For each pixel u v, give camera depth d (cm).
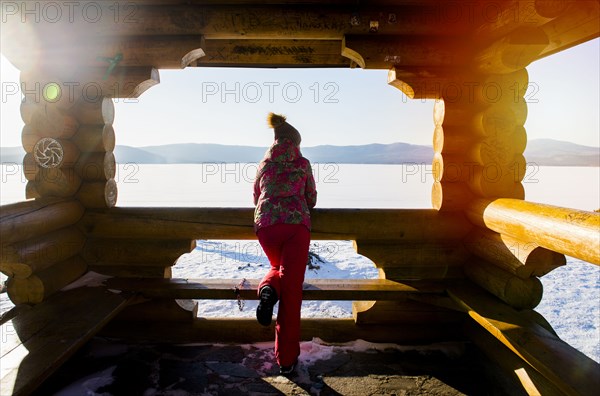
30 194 328
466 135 336
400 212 345
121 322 343
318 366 300
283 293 269
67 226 332
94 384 271
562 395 225
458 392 269
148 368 295
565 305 650
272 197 279
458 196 342
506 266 282
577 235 197
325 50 395
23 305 289
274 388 270
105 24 316
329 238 344
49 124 313
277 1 319
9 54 311
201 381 278
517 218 257
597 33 246
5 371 195
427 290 318
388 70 354
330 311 557
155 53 319
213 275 780
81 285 320
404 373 292
